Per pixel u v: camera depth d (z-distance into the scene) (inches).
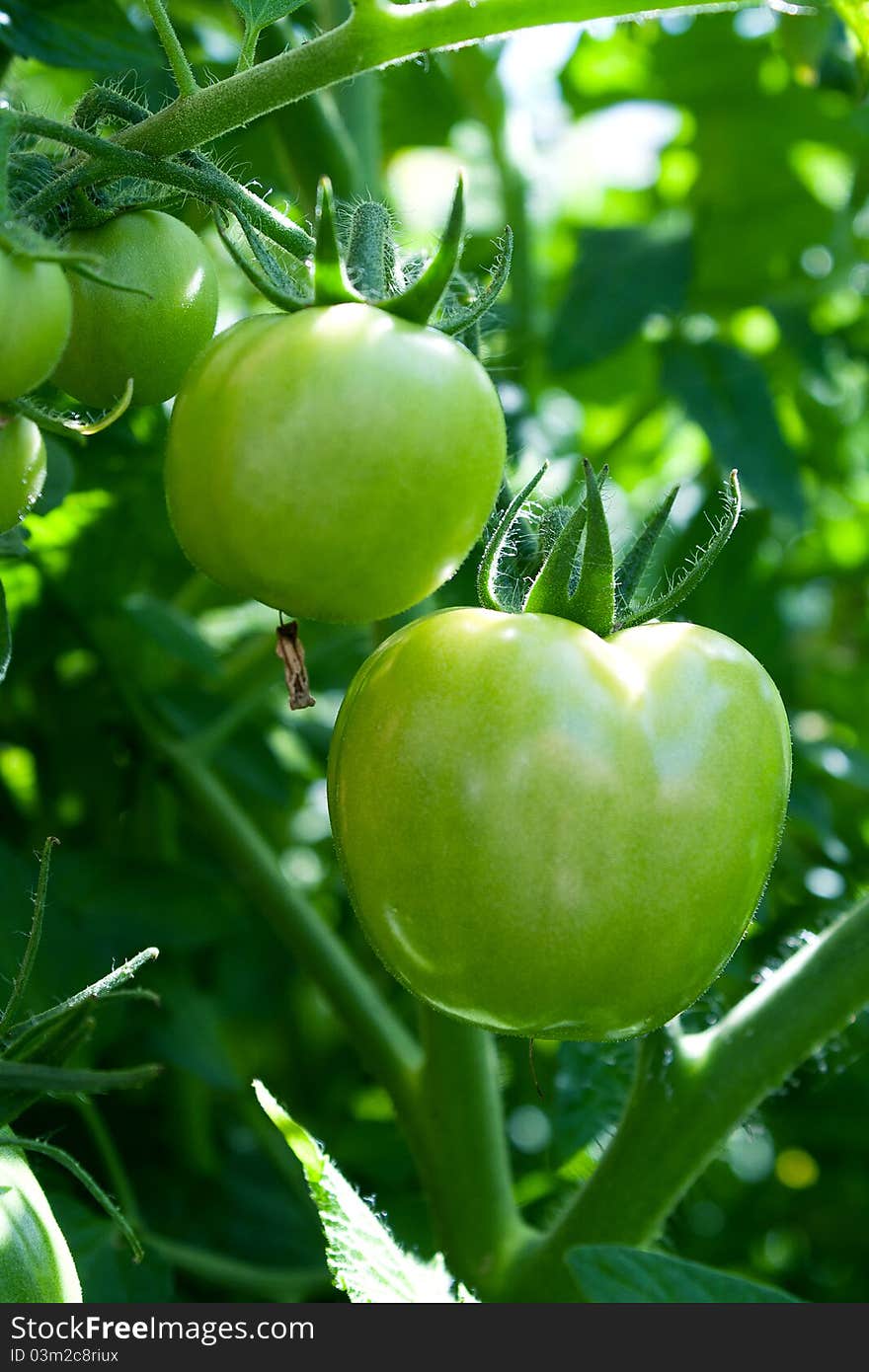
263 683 31.3
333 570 17.4
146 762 28.9
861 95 22.1
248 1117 34.2
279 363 17.2
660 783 17.8
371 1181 32.5
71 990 25.2
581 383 39.0
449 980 18.2
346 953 26.4
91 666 30.8
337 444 17.1
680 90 38.8
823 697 42.9
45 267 17.2
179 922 26.4
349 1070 38.2
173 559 32.9
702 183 39.2
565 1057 25.0
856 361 39.6
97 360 19.2
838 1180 37.0
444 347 17.5
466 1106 24.0
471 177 43.9
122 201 19.1
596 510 18.2
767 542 37.9
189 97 18.0
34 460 18.0
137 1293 23.7
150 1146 30.3
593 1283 20.0
